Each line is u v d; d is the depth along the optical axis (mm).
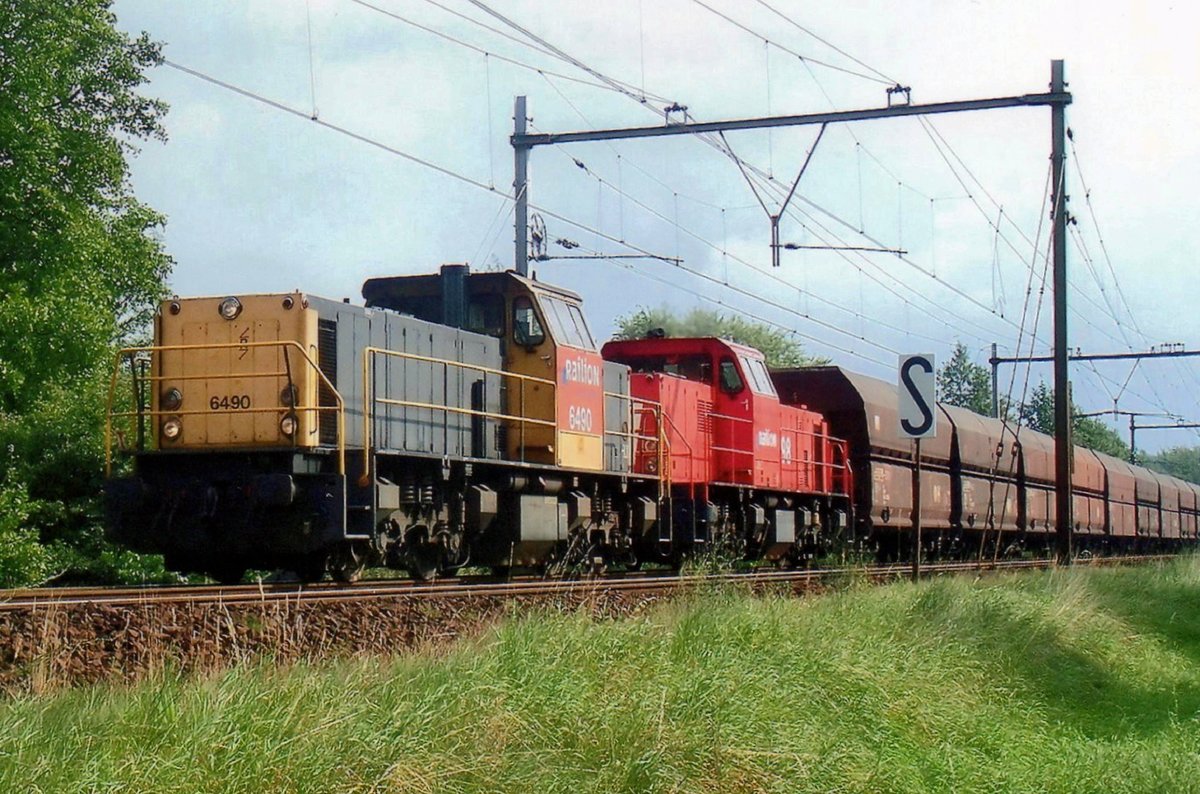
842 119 20797
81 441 26359
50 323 26172
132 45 29672
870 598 14297
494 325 17812
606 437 19375
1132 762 10086
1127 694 13555
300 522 13727
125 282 30094
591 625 10242
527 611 12500
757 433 23188
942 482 31312
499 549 16891
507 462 16422
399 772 6562
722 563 16469
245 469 14062
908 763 9211
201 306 14805
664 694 8328
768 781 7938
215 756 6383
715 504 22062
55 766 6059
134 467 14648
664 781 7418
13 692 8375
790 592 15883
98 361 27031
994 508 34094
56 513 25672
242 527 13875
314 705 7121
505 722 7578
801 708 9477
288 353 14281
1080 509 39562
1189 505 57719
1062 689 13180
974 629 13711
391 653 10180
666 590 15336
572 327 18453
